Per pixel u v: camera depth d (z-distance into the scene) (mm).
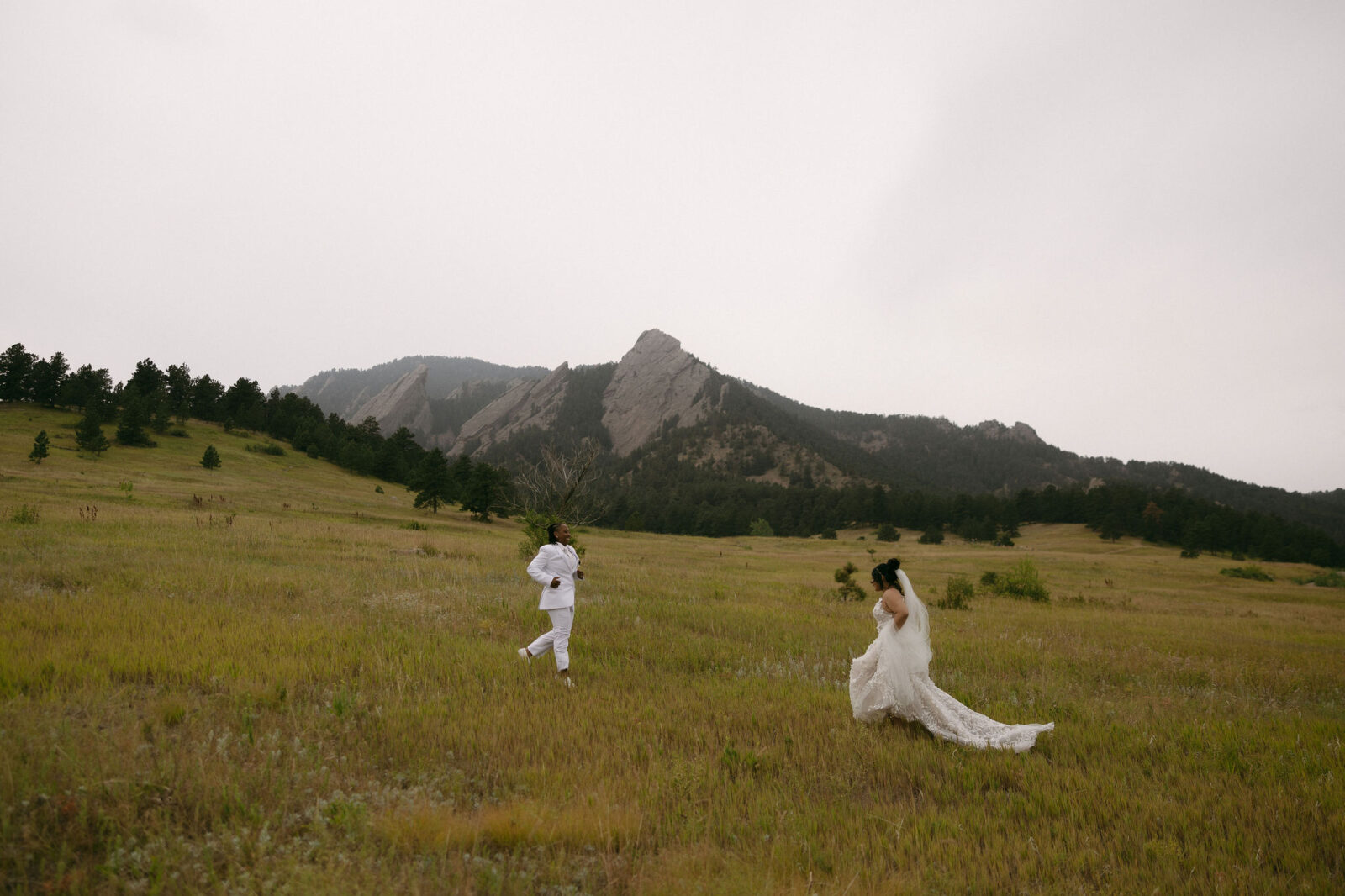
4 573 10258
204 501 41000
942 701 6086
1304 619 24406
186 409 106000
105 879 2941
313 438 110375
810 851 3705
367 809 3740
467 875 3213
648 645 9367
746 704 6629
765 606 15438
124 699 5234
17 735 4051
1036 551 88062
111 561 12336
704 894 3131
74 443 76750
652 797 4289
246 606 9477
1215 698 8469
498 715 5609
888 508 152125
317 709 5402
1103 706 7492
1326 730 6918
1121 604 26797
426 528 46438
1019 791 4992
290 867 3066
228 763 4113
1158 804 4582
